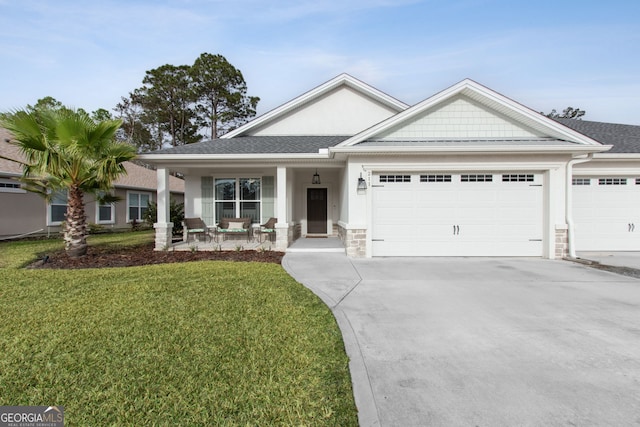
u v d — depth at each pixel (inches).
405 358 134.3
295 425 93.3
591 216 401.1
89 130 319.0
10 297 210.8
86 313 181.0
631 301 209.5
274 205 500.4
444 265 325.1
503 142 364.5
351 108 534.9
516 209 368.8
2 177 517.0
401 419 97.0
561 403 104.3
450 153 352.8
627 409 101.1
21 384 113.0
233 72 1376.7
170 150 411.5
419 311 191.3
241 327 162.4
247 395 106.7
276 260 348.2
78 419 95.6
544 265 325.7
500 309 194.7
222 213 506.0
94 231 642.2
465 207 369.7
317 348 140.4
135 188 740.7
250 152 400.8
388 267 314.5
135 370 121.7
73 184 344.2
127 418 95.7
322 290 234.7
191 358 131.0
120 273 278.1
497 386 113.9
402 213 371.9
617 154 377.4
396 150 345.7
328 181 561.3
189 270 289.9
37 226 567.8
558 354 137.5
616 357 134.6
